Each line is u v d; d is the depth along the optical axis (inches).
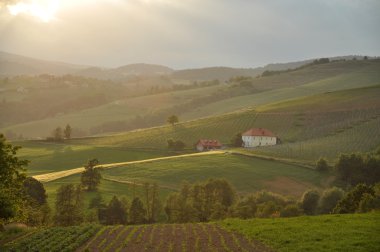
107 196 4015.8
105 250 1482.5
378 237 1422.2
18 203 1739.7
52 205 3582.7
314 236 1481.3
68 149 7111.2
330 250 1300.4
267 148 6294.3
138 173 4884.4
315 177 4790.8
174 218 3221.0
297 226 1665.8
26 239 1656.0
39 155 6683.1
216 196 3368.6
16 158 1715.1
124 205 3393.2
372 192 2532.0
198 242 1550.2
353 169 4611.2
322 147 5979.3
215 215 3093.0
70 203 3147.1
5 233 1796.3
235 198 3683.6
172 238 1641.2
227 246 1470.2
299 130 7406.5
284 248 1374.3
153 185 3545.8
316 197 3526.1
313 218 1820.9
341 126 7007.9
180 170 4965.6
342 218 1774.1
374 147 5679.1
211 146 6993.1
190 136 7805.1
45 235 1723.7
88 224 1991.9
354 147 5812.0
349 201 2581.2
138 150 6948.8
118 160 6348.4
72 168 5890.8
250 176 4771.2
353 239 1406.3
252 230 1676.9
